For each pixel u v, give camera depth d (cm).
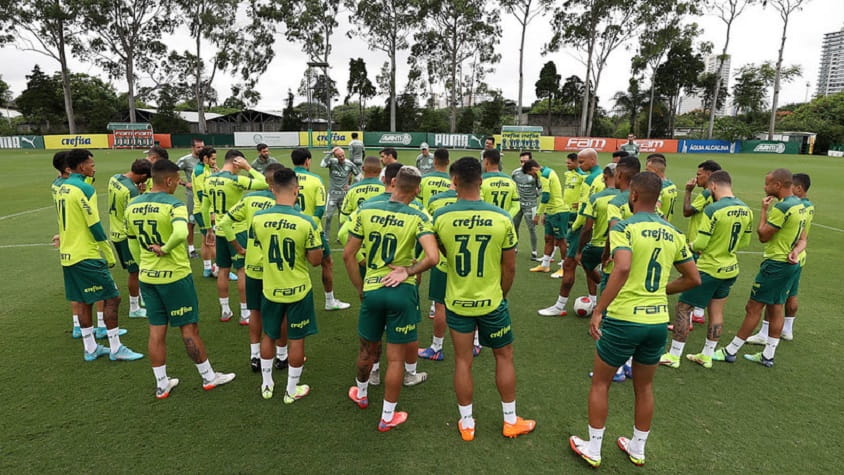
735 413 379
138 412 368
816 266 794
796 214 418
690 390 414
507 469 312
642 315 295
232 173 546
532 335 523
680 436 350
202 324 544
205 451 324
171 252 371
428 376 438
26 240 909
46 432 341
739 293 677
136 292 557
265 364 383
